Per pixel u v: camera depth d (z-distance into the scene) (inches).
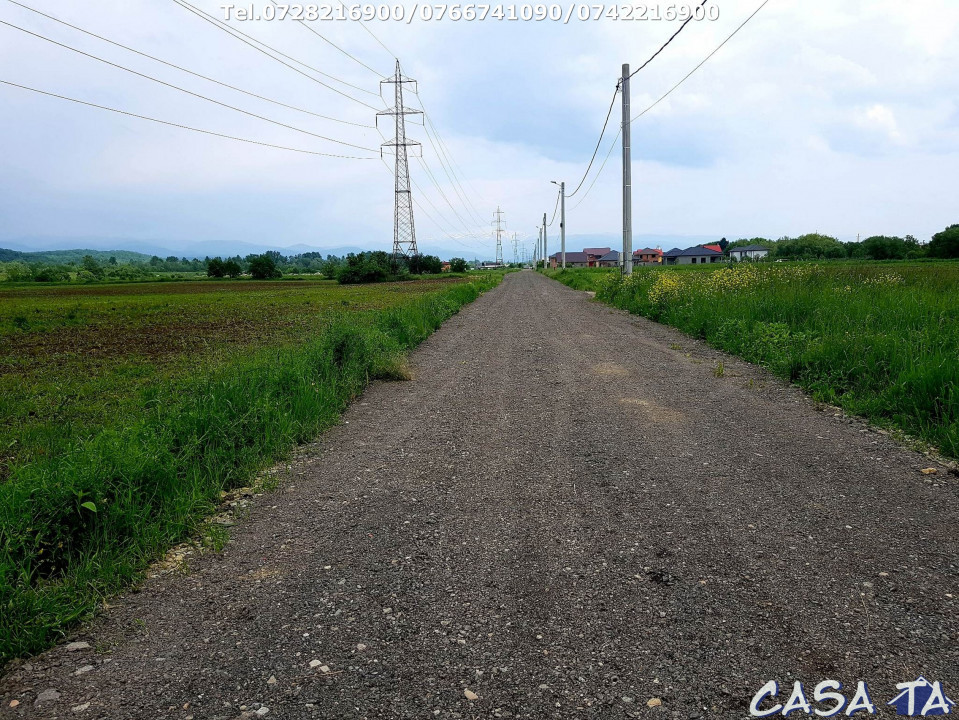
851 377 287.3
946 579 118.5
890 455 191.3
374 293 1499.8
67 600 119.8
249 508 168.6
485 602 116.0
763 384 304.3
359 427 253.3
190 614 116.6
